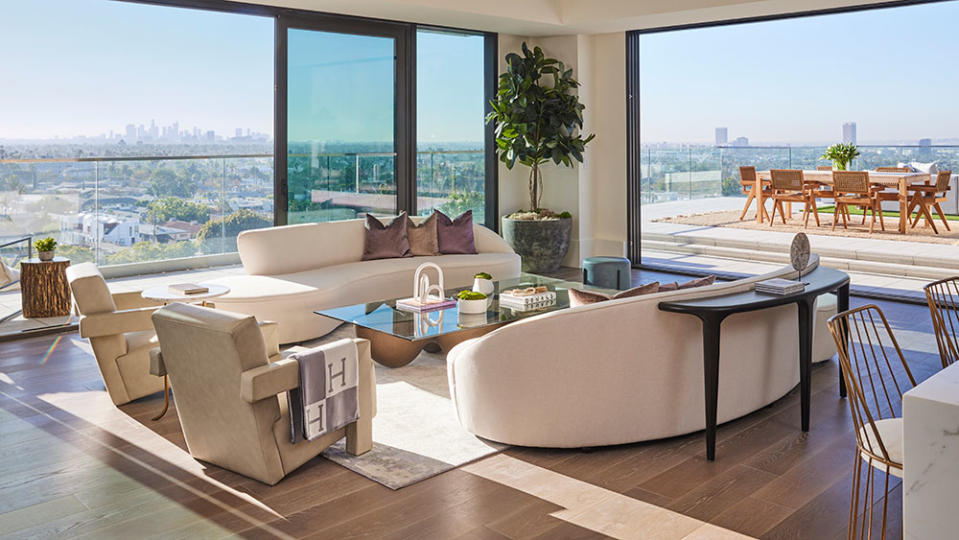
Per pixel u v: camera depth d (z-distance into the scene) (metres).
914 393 2.16
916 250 8.01
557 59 9.09
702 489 3.40
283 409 3.49
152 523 3.12
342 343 3.66
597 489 3.40
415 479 3.51
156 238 8.59
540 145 8.75
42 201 7.86
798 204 9.29
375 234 7.16
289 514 3.19
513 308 5.17
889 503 3.25
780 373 4.41
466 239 7.52
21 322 6.41
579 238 9.24
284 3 7.01
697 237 9.64
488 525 3.09
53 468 3.67
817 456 3.74
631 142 9.02
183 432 3.94
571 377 3.71
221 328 3.26
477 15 7.77
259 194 9.25
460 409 4.01
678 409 3.87
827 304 5.18
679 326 3.79
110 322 4.38
